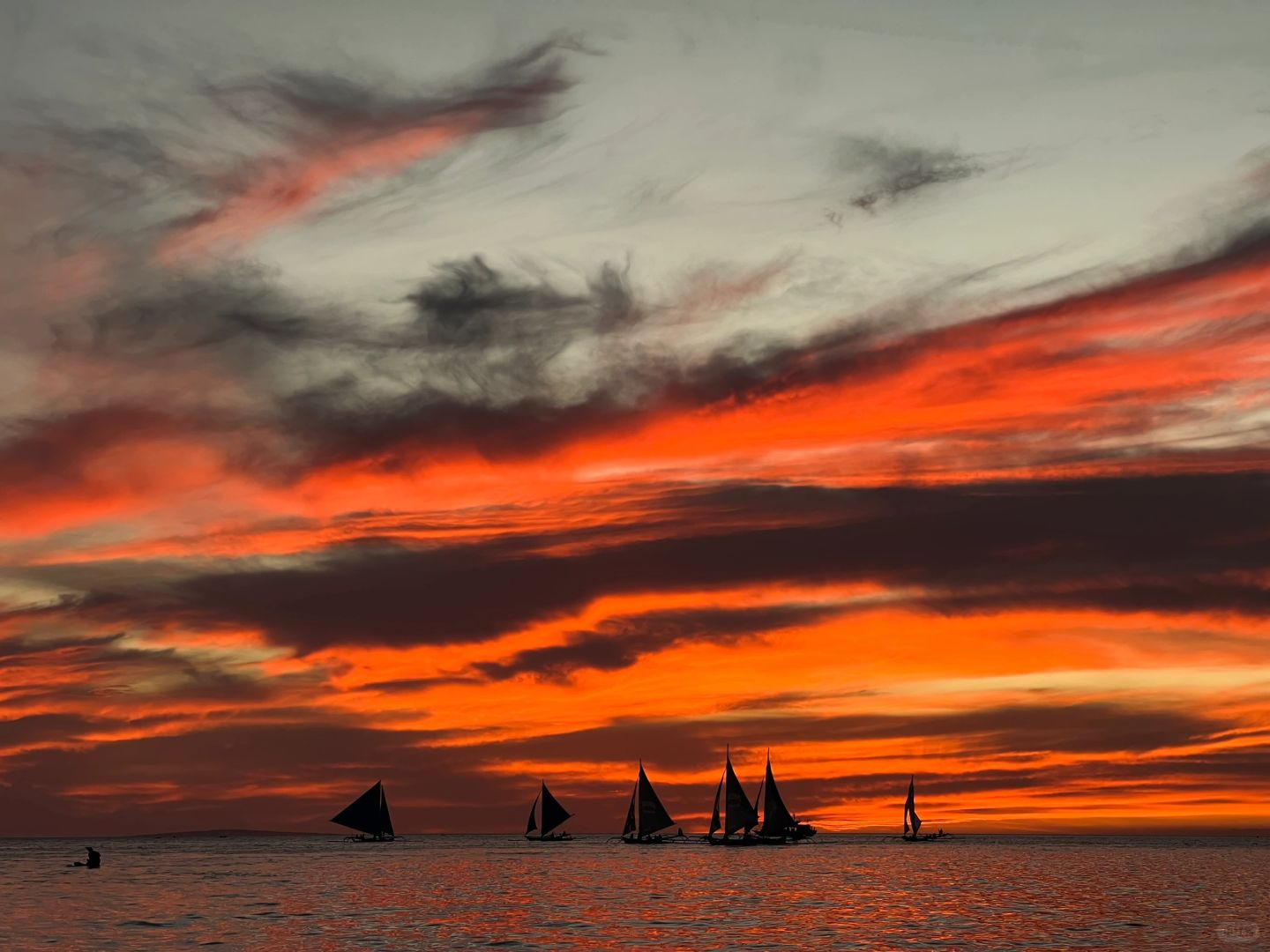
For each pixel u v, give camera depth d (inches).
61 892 6058.1
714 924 4126.5
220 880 7194.9
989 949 3408.0
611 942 3609.7
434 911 4717.0
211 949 3550.7
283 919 4414.4
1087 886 6131.9
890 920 4227.4
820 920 4229.8
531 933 3880.4
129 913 4744.1
